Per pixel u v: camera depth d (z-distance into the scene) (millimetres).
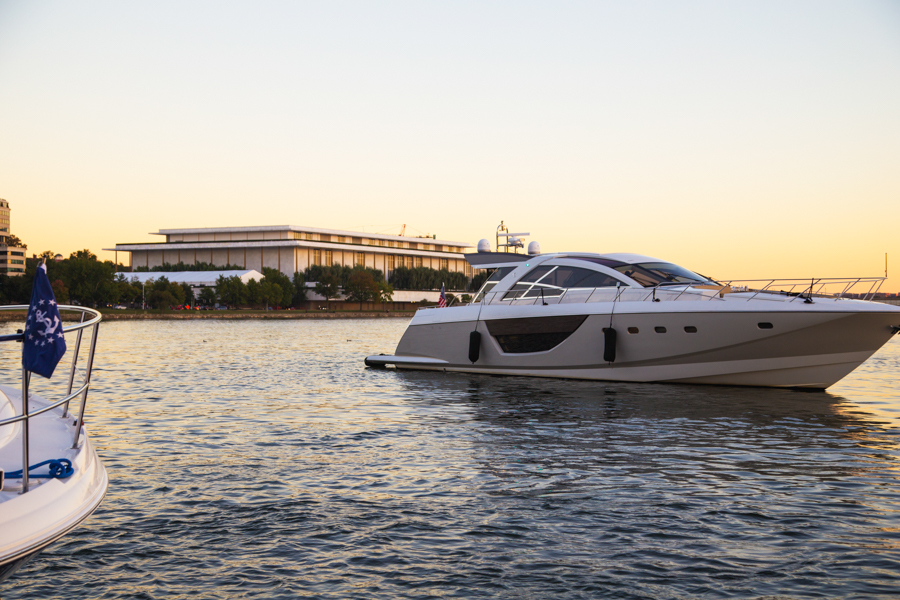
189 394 18828
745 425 13680
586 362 19562
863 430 13188
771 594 6207
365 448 11820
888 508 8453
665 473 10125
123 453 11383
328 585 6414
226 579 6523
